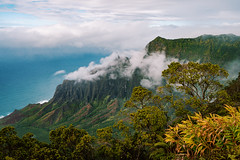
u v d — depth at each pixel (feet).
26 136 66.03
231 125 12.70
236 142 12.35
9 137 59.47
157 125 52.47
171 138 15.14
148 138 53.83
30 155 55.93
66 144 64.34
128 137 59.72
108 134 60.39
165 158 24.35
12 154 55.31
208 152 13.23
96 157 63.93
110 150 58.03
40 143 67.62
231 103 57.67
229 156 11.08
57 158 53.21
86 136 59.88
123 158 58.44
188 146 14.07
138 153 55.11
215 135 13.60
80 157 58.03
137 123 56.29
